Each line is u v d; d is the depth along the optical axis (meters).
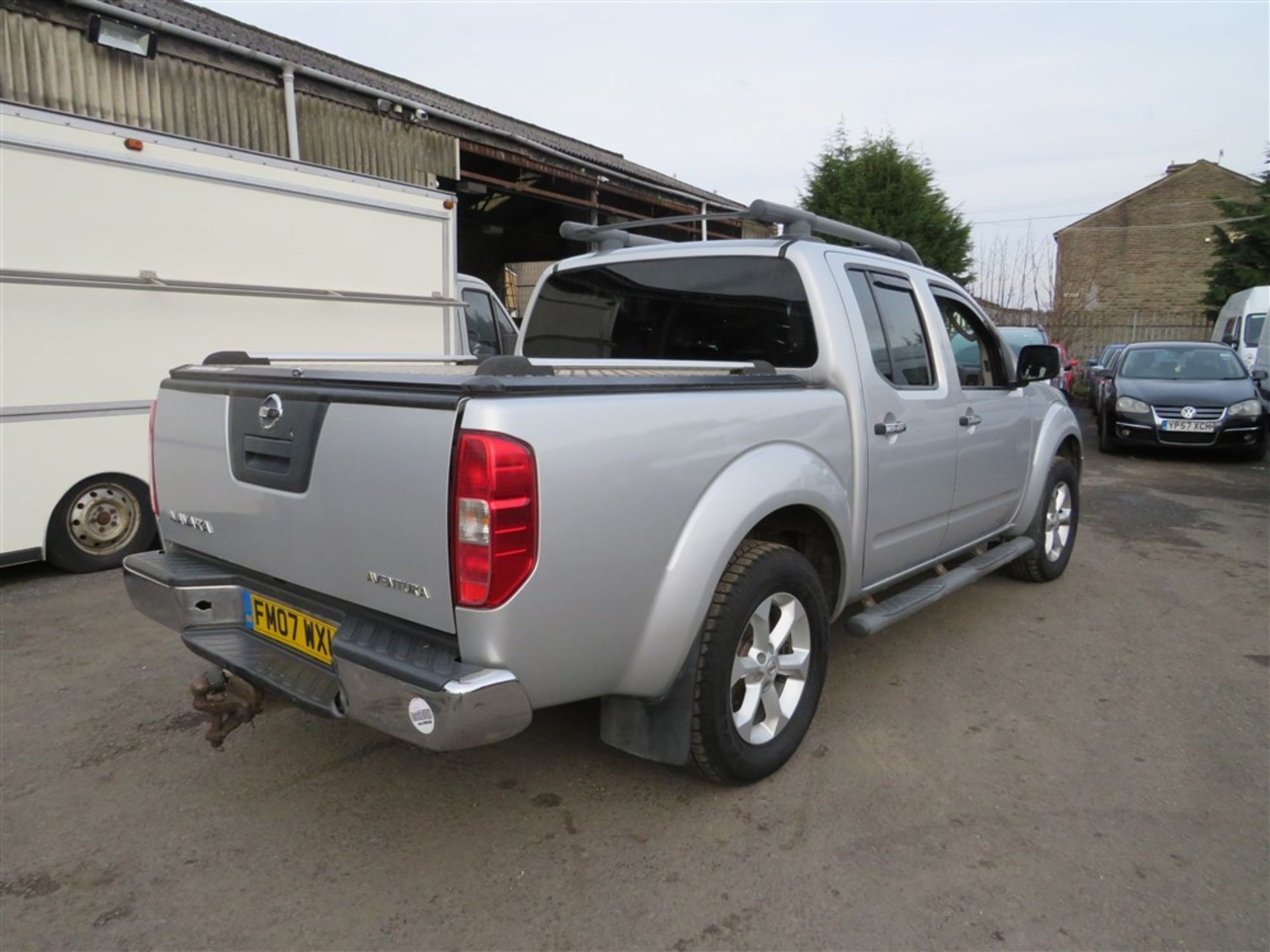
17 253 4.83
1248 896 2.41
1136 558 6.12
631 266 3.88
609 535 2.27
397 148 10.12
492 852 2.59
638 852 2.59
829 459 3.10
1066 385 15.68
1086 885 2.45
